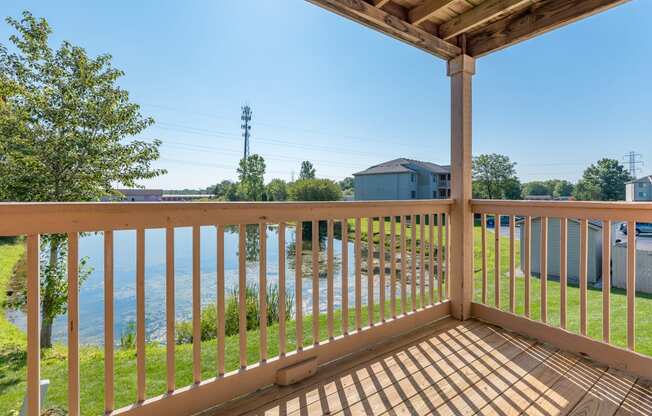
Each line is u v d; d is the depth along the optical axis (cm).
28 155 340
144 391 135
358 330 209
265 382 167
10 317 394
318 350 188
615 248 508
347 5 198
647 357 176
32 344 110
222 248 153
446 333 235
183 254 981
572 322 317
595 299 410
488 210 253
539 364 192
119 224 126
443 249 288
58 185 357
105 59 382
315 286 188
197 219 145
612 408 151
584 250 202
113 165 383
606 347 191
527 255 231
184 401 143
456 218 265
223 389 154
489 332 237
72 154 356
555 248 612
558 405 153
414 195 2567
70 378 118
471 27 236
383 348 212
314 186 2330
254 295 479
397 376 179
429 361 195
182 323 423
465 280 261
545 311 221
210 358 230
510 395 161
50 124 355
